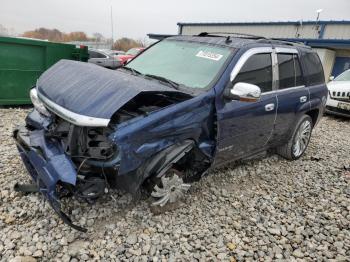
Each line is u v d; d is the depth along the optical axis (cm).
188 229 353
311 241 358
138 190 344
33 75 788
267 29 2444
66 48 825
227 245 335
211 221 371
